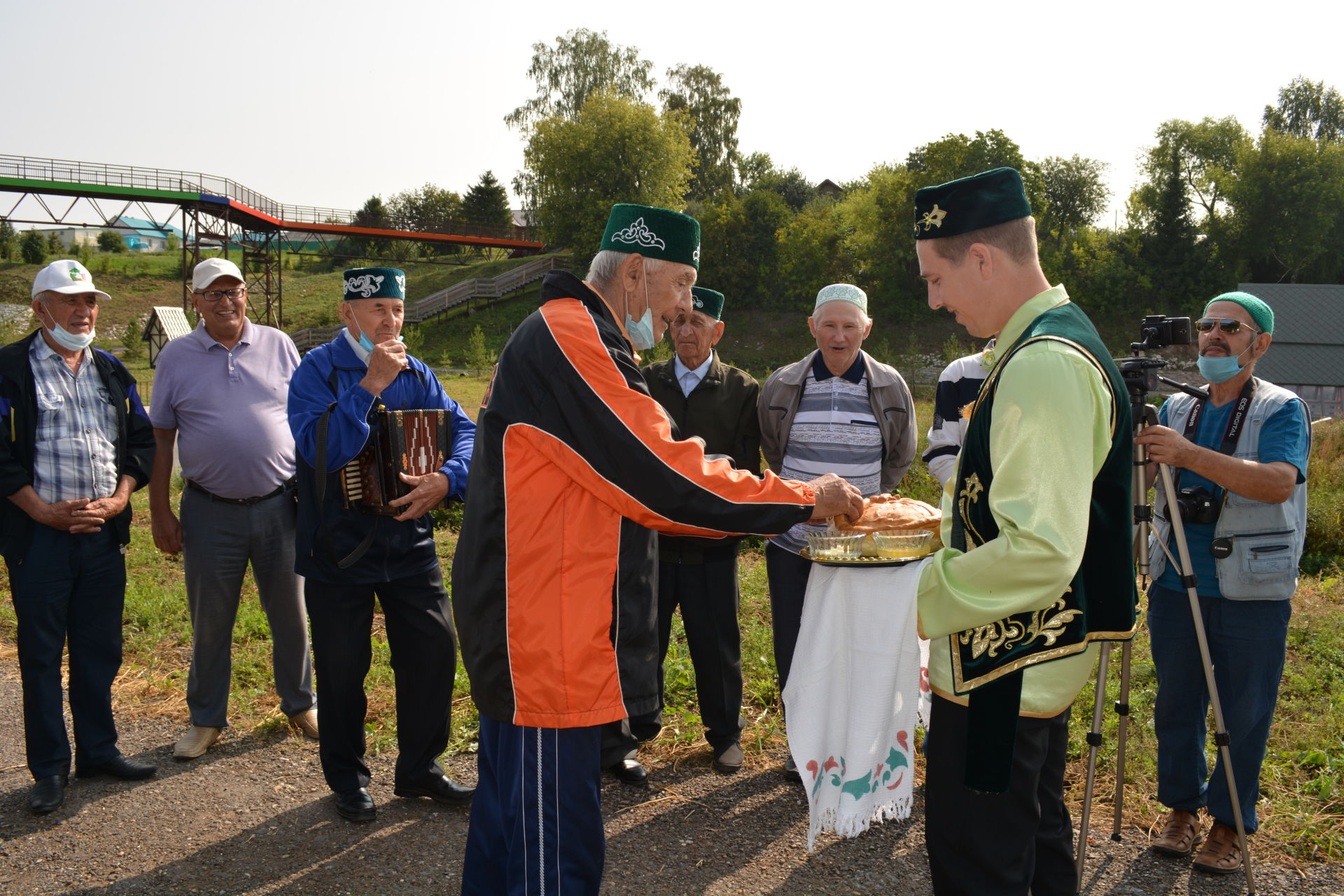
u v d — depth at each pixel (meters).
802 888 3.25
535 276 54.12
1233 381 3.50
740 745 4.32
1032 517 1.88
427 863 3.41
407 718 3.82
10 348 3.91
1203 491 3.38
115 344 45.34
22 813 3.76
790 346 48.59
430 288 57.75
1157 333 3.09
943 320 49.38
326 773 3.73
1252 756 3.32
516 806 2.39
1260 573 3.26
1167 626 3.46
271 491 4.38
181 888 3.23
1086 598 2.05
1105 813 3.71
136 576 7.14
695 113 65.69
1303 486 3.41
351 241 68.44
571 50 59.50
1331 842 3.41
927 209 2.25
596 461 2.33
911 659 2.88
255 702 4.94
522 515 2.38
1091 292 53.62
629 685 2.47
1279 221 56.56
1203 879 3.27
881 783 2.94
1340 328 35.44
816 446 4.36
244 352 4.42
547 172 55.28
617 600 2.43
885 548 2.77
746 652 5.48
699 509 2.33
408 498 3.58
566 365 2.34
